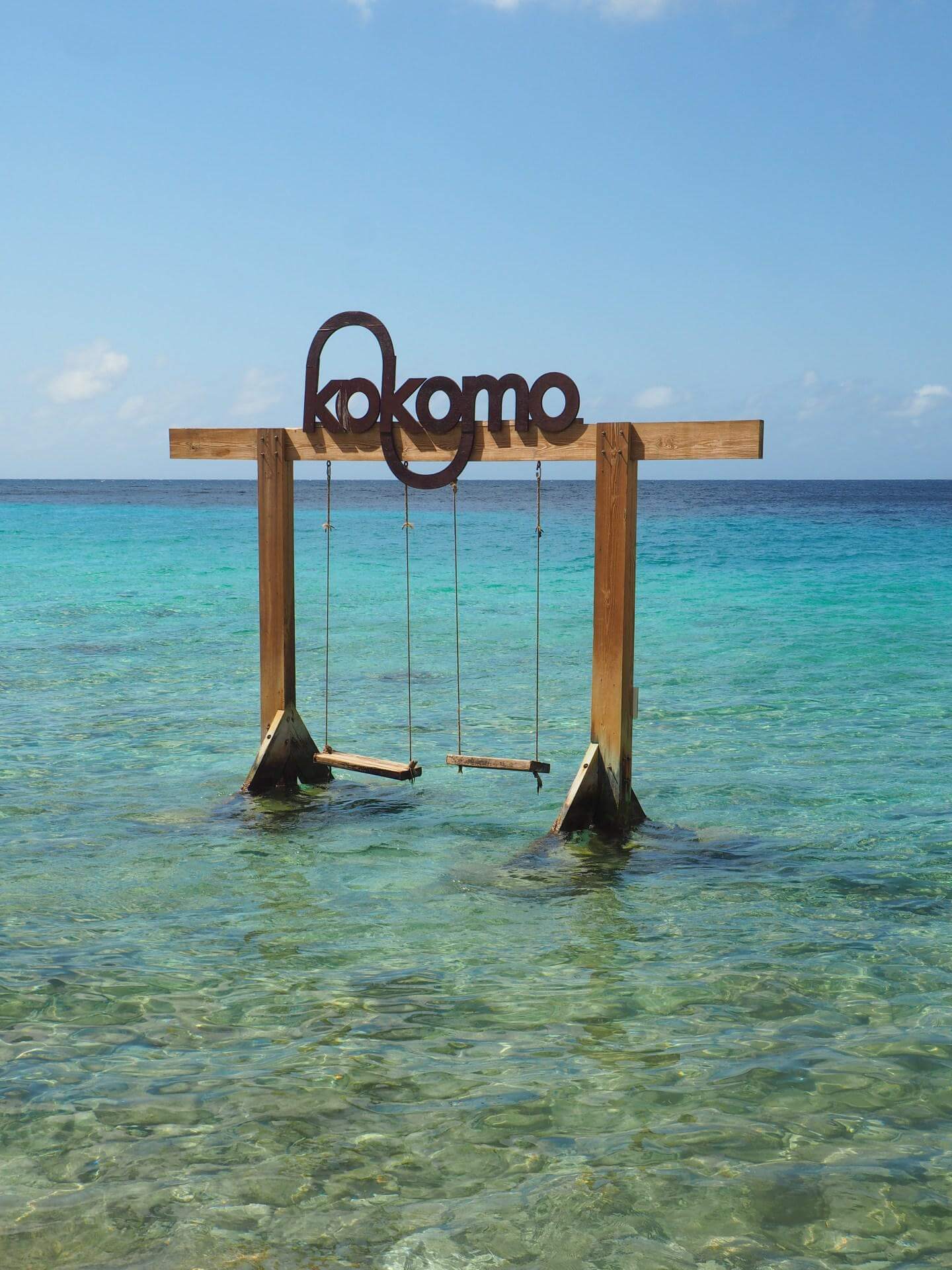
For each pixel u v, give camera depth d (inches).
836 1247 135.0
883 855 300.8
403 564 1347.2
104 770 396.2
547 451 319.9
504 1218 140.5
